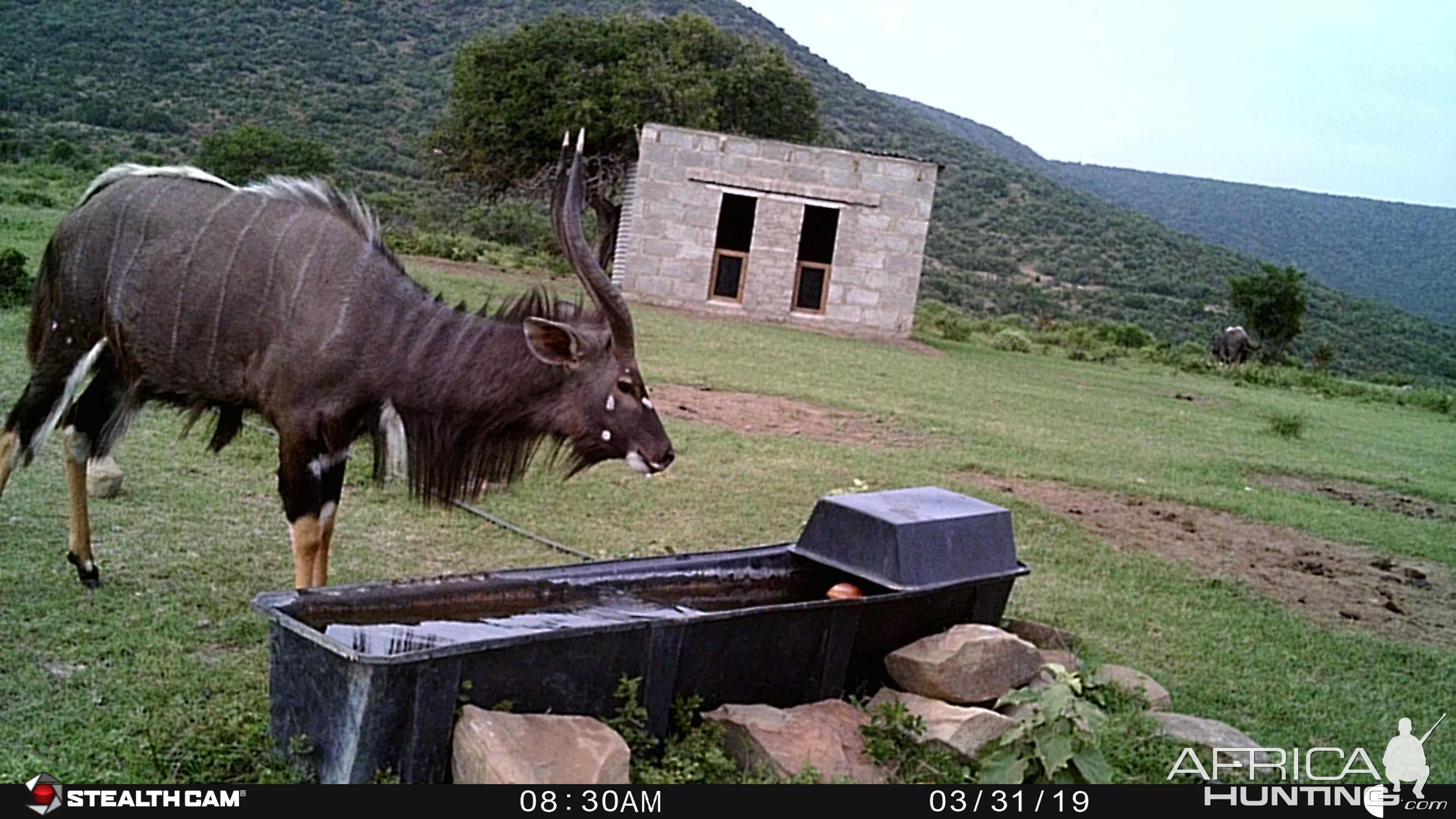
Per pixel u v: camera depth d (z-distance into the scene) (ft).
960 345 80.07
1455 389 129.80
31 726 13.11
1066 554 26.04
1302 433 53.21
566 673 12.64
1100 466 36.91
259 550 19.85
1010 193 252.62
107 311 16.99
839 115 285.84
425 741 11.63
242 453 25.18
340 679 11.55
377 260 16.66
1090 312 171.12
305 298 16.02
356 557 20.20
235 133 103.19
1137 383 70.13
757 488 28.50
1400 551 31.22
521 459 17.56
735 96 108.99
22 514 19.88
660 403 37.42
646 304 75.51
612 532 23.85
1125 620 21.93
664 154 75.31
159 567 18.38
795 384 45.75
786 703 14.87
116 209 17.19
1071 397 56.49
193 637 15.98
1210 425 52.24
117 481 21.26
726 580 16.90
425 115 171.63
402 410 16.57
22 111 132.05
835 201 75.46
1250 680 19.75
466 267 78.07
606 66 104.06
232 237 16.40
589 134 97.86
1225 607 23.80
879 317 76.28
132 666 14.87
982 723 14.48
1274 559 28.63
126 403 17.62
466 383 16.53
